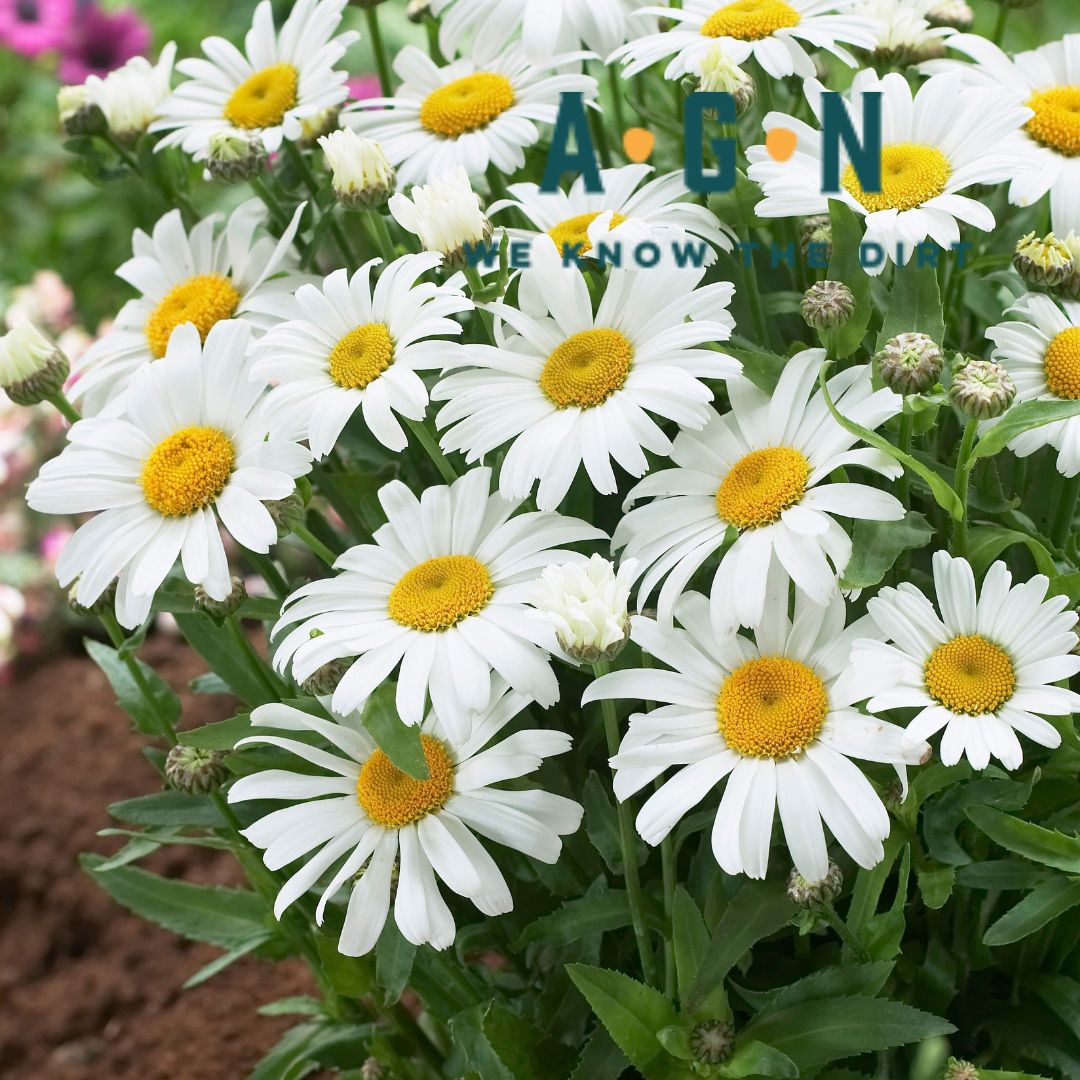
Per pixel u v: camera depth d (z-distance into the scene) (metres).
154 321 0.74
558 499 0.63
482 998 0.71
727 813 0.61
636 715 0.63
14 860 0.97
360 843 0.64
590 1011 0.68
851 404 0.63
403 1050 0.76
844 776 0.61
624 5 0.75
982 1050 0.70
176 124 0.77
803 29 0.69
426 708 0.65
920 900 0.69
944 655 0.62
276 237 0.77
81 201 1.49
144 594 0.65
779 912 0.63
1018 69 0.72
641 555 0.64
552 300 0.65
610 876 0.69
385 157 0.69
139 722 0.74
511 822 0.63
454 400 0.65
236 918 0.78
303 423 0.65
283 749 0.68
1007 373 0.63
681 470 0.64
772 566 0.63
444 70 0.76
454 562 0.64
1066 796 0.65
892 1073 0.67
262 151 0.74
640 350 0.65
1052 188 0.69
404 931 0.62
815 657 0.63
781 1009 0.64
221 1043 0.87
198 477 0.66
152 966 0.92
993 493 0.67
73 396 0.74
